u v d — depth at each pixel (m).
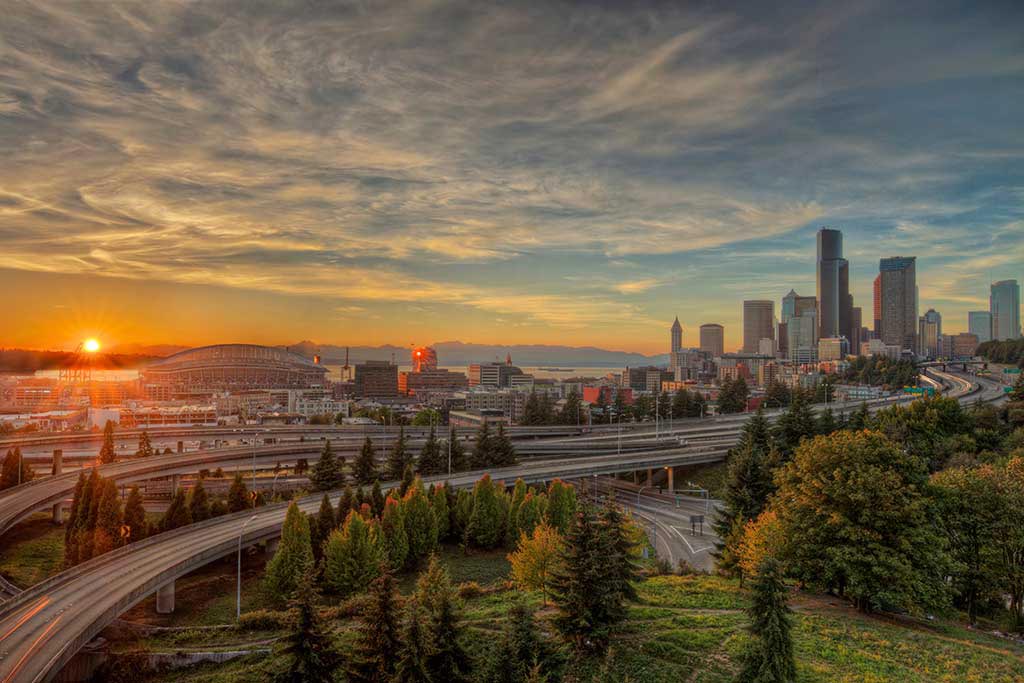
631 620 47.91
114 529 70.81
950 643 43.25
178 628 56.12
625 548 44.88
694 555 86.19
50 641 44.19
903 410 109.56
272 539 76.12
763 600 36.16
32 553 78.38
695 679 38.72
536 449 159.88
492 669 34.75
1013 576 49.44
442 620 37.72
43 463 135.38
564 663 38.91
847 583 49.19
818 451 52.97
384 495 90.38
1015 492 50.81
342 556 66.38
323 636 39.31
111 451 116.69
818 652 41.06
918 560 45.50
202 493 83.19
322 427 179.62
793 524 51.50
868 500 46.62
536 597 58.28
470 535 83.19
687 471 141.88
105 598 52.12
